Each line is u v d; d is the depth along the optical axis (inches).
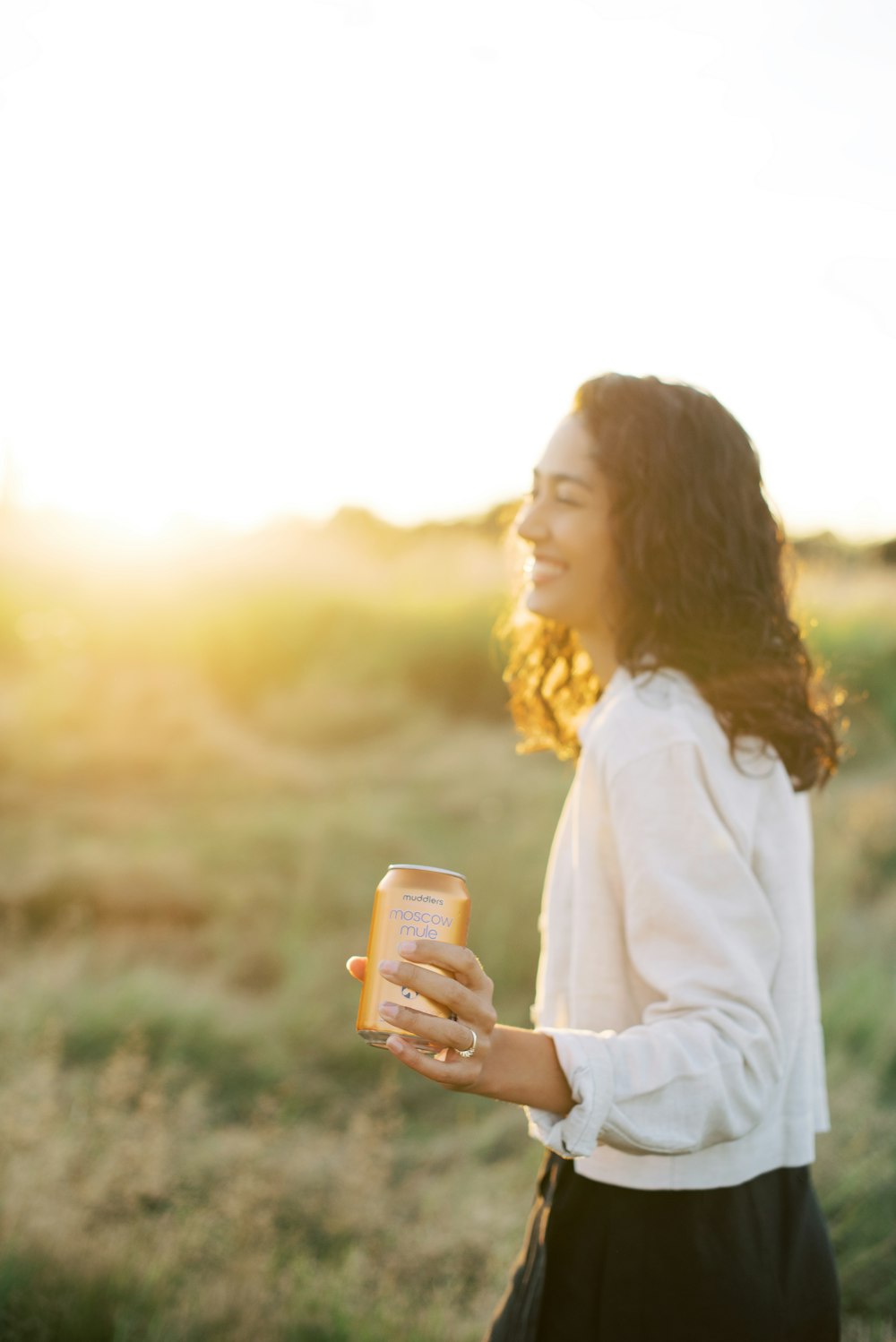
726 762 52.1
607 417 58.7
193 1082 162.1
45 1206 118.9
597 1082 44.6
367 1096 162.9
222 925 221.6
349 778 345.7
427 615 502.0
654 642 55.5
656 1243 52.0
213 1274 115.3
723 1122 47.2
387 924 46.3
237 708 446.6
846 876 239.3
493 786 325.4
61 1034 168.4
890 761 338.6
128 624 468.8
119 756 341.1
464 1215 129.7
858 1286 116.9
